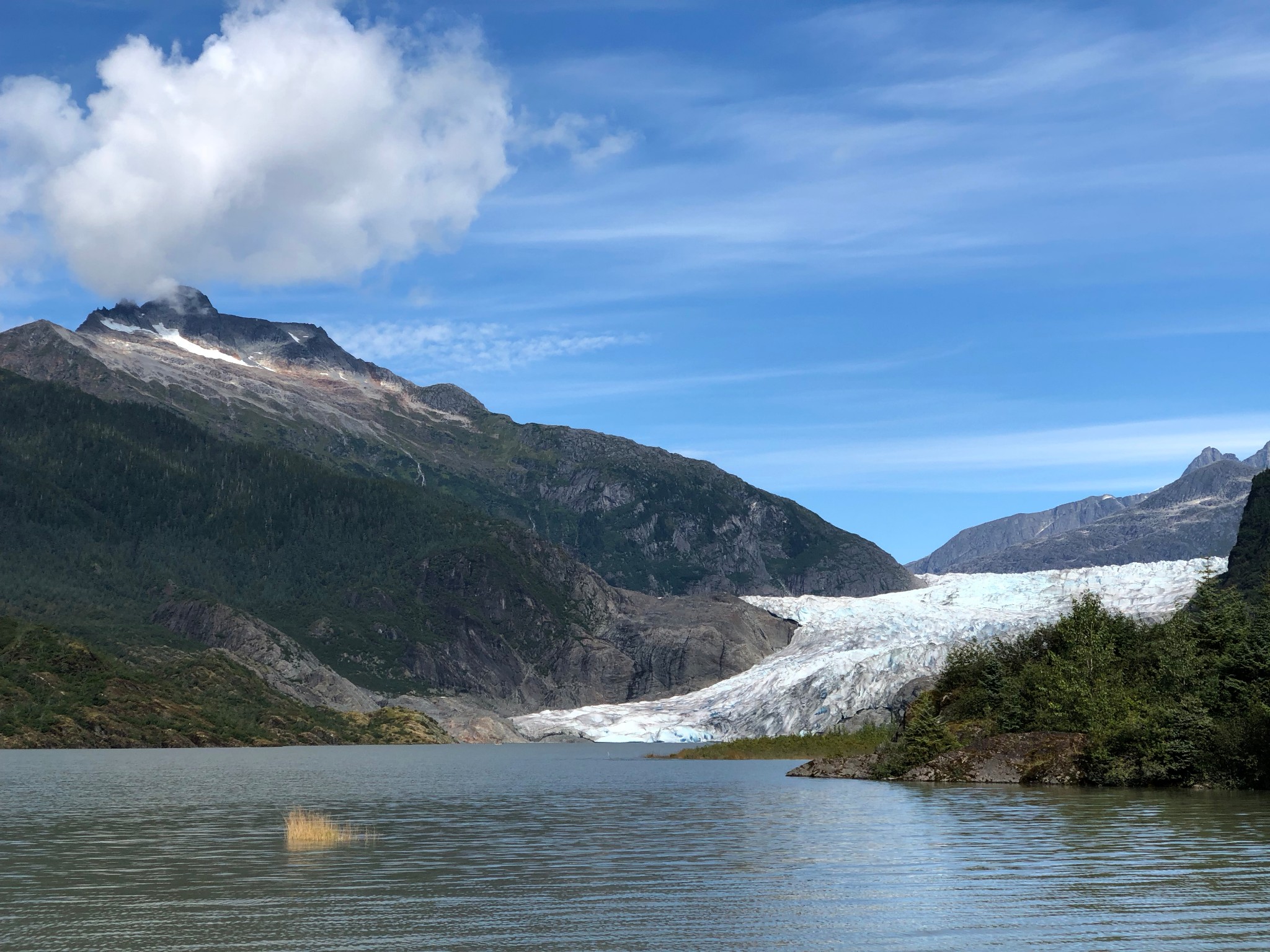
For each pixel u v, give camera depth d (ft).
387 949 80.69
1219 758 224.74
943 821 162.20
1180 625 293.43
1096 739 244.83
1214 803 188.34
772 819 170.71
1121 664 281.74
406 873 115.55
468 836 150.82
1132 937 83.15
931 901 97.40
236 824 170.81
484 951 79.66
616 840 144.87
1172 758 230.48
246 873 115.75
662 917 91.81
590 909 94.89
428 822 172.86
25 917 92.12
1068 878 108.17
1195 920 88.48
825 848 133.39
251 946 81.35
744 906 96.22
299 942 82.74
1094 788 226.99
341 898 100.48
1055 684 272.51
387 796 235.20
